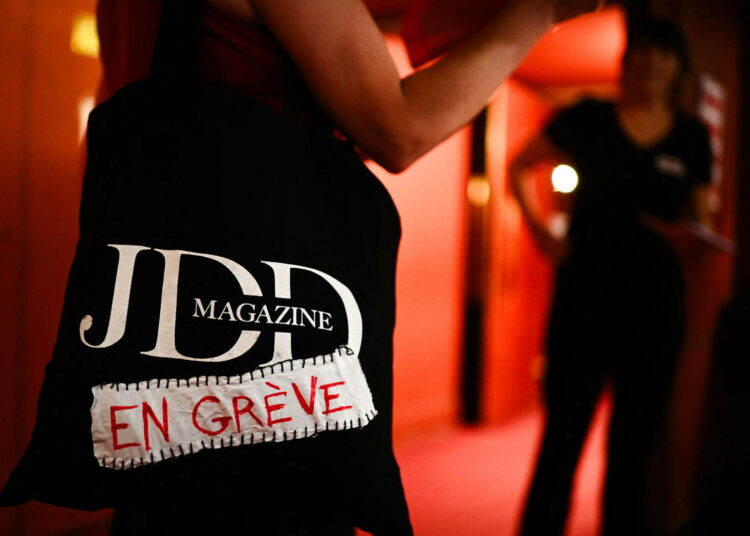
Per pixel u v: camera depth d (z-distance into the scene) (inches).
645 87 55.4
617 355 57.1
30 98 44.3
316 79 21.3
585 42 138.3
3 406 47.1
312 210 20.6
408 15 31.0
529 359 154.6
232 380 18.7
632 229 55.7
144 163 19.7
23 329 46.4
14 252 45.3
